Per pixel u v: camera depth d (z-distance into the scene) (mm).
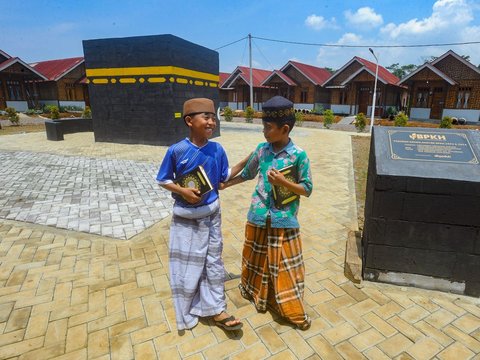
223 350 2361
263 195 2506
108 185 6691
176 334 2512
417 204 2846
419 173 2795
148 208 5371
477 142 3033
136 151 10688
